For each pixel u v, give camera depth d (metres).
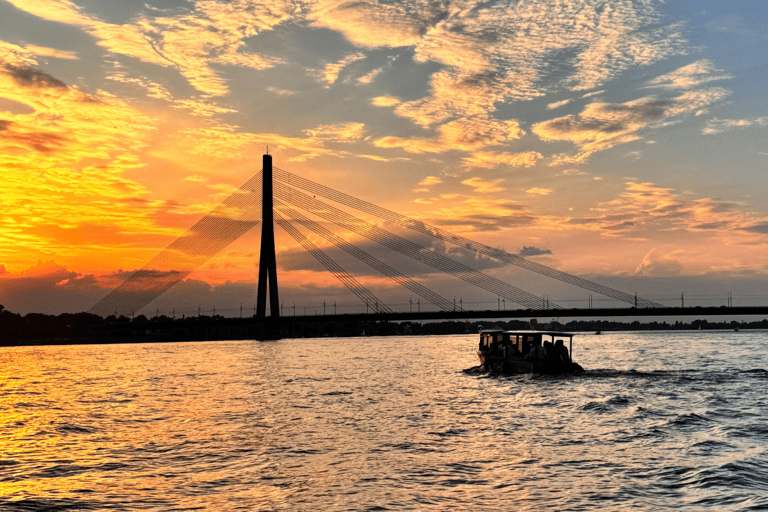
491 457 23.14
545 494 18.61
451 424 29.91
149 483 20.66
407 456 23.44
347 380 53.19
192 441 27.11
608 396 38.84
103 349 148.12
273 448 25.19
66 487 20.44
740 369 58.50
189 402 40.50
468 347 132.25
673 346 117.31
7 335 169.50
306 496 18.75
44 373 70.06
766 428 28.11
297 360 84.38
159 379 59.00
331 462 22.69
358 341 182.38
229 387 49.66
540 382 47.31
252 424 31.00
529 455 23.39
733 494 18.45
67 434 29.73
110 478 21.41
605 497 18.31
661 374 52.00
